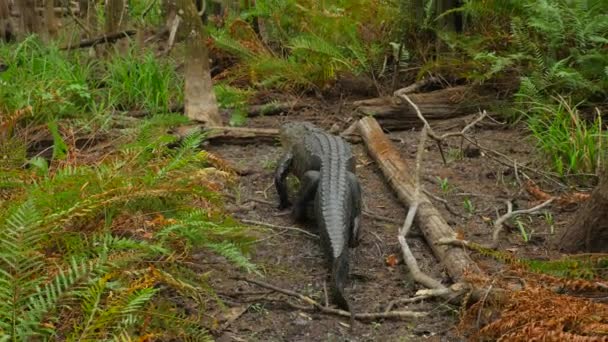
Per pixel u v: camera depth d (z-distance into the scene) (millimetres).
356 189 4938
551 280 3994
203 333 3672
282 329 3947
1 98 6367
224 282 4355
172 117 6078
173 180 4609
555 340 3447
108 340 3348
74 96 6926
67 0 8914
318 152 5242
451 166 6176
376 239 4938
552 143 6191
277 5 8852
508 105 7133
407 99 6461
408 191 5406
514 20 7320
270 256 4703
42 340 3441
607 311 3643
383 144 6203
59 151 5324
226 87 7574
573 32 7031
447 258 4457
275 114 7426
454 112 7230
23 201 4199
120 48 8438
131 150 5152
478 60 7473
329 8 8422
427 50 8086
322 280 4422
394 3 8227
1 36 8953
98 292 3396
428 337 3879
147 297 3428
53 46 7754
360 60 7852
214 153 6391
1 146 5582
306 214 5195
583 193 5559
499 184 5836
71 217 4004
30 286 3453
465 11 7785
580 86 6895
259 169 6094
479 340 3766
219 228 4191
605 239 4586
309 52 7953
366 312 4102
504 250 4777
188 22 6648
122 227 4371
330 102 7684
